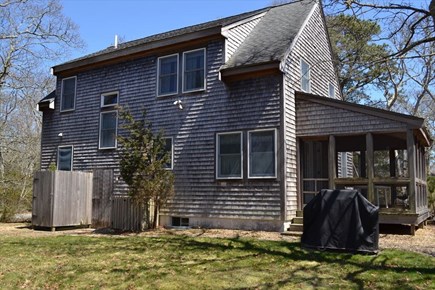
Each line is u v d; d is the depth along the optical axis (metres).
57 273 6.45
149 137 11.76
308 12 14.06
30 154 25.98
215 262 7.05
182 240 9.56
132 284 5.79
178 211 12.26
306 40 13.56
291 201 11.05
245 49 12.61
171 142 12.71
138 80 13.87
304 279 5.90
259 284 5.68
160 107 13.16
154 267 6.74
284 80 11.21
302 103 11.69
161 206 12.24
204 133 12.16
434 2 7.63
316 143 14.17
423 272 6.21
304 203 12.72
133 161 11.54
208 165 11.95
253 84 11.52
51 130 16.14
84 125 15.14
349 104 10.84
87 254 7.93
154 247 8.63
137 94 13.81
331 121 11.13
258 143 11.28
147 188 11.44
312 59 14.02
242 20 13.18
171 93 12.98
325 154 14.43
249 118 11.45
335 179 10.88
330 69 16.16
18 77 19.95
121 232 11.42
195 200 12.02
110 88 14.59
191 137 12.38
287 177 10.93
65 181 12.68
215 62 12.21
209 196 11.82
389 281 5.75
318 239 8.15
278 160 10.87
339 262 6.97
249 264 6.87
